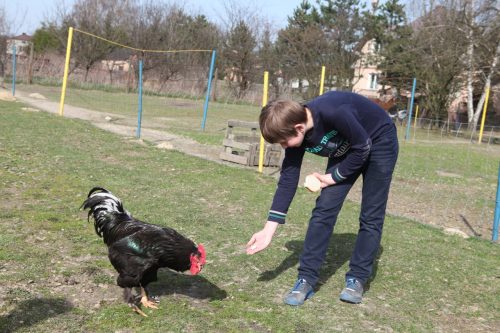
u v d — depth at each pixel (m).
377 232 4.16
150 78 36.75
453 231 6.80
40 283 4.06
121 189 7.32
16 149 9.41
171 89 34.06
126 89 31.97
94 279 4.23
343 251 5.47
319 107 3.59
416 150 17.08
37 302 3.73
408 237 6.26
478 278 5.03
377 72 44.66
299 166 3.90
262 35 39.69
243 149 10.58
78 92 28.61
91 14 37.88
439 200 9.50
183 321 3.66
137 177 8.20
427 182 11.41
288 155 3.89
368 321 3.91
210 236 5.58
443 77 28.08
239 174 9.10
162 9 40.56
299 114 3.49
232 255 5.09
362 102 3.80
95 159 9.35
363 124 3.82
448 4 29.28
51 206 6.18
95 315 3.64
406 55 32.53
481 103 29.48
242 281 4.50
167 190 7.54
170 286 4.29
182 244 3.62
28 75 30.14
